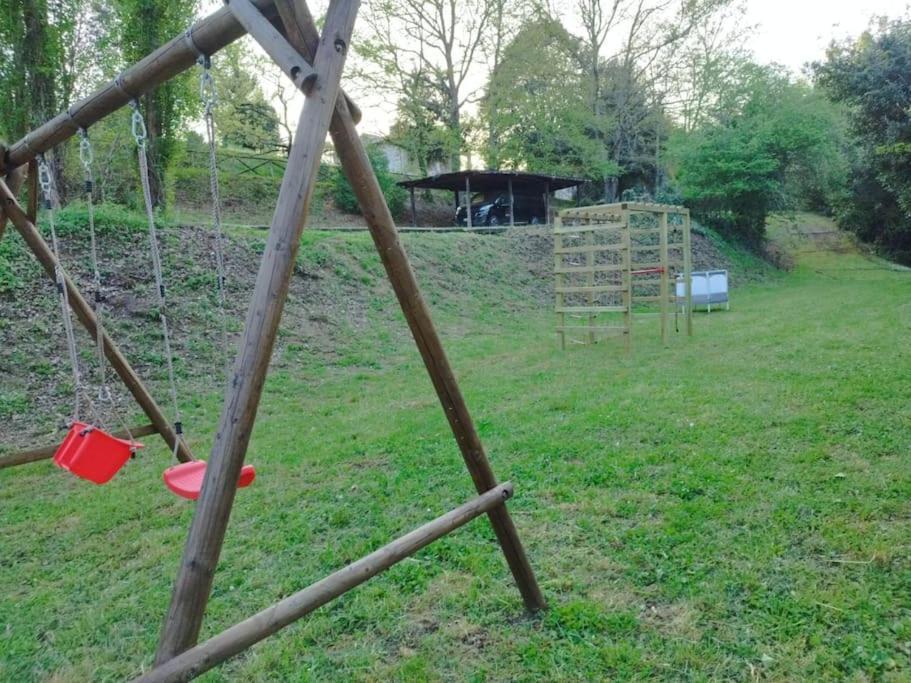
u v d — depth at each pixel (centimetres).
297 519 336
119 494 405
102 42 977
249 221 1744
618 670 198
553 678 197
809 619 213
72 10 909
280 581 272
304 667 213
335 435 497
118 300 771
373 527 319
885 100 1644
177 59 203
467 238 1541
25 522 367
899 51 1634
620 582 247
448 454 421
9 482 446
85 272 794
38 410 581
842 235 2692
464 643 220
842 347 680
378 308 1025
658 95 2584
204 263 909
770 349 720
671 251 1895
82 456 246
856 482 312
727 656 200
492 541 291
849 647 197
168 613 141
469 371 737
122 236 888
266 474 413
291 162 158
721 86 2277
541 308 1310
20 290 727
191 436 539
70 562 312
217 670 215
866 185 2416
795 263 2364
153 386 653
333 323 923
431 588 254
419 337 202
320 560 288
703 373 615
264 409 612
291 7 161
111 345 312
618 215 897
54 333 687
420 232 1574
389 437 473
